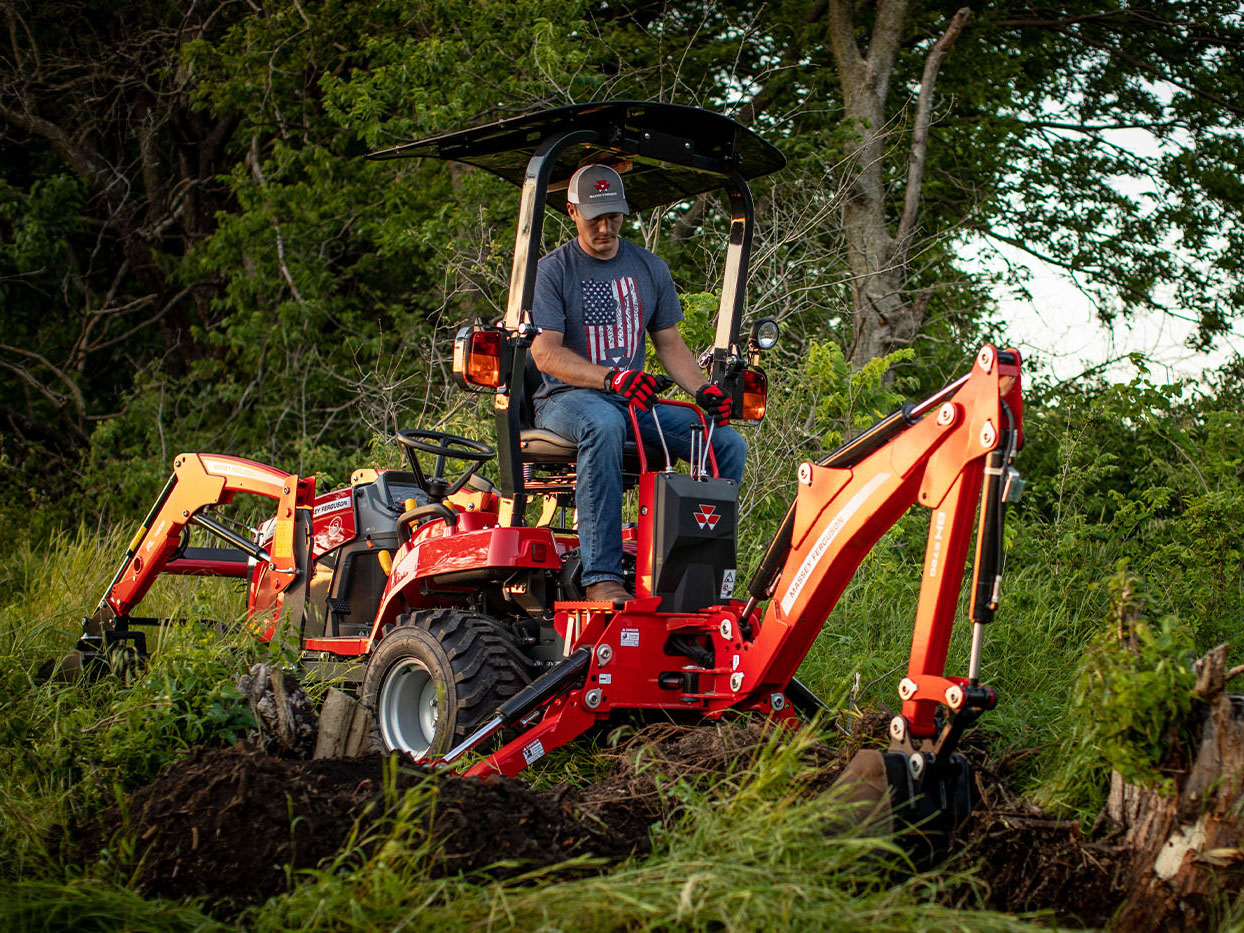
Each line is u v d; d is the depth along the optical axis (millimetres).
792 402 8516
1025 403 11133
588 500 4660
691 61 14742
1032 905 3355
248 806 3406
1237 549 7141
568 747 4816
